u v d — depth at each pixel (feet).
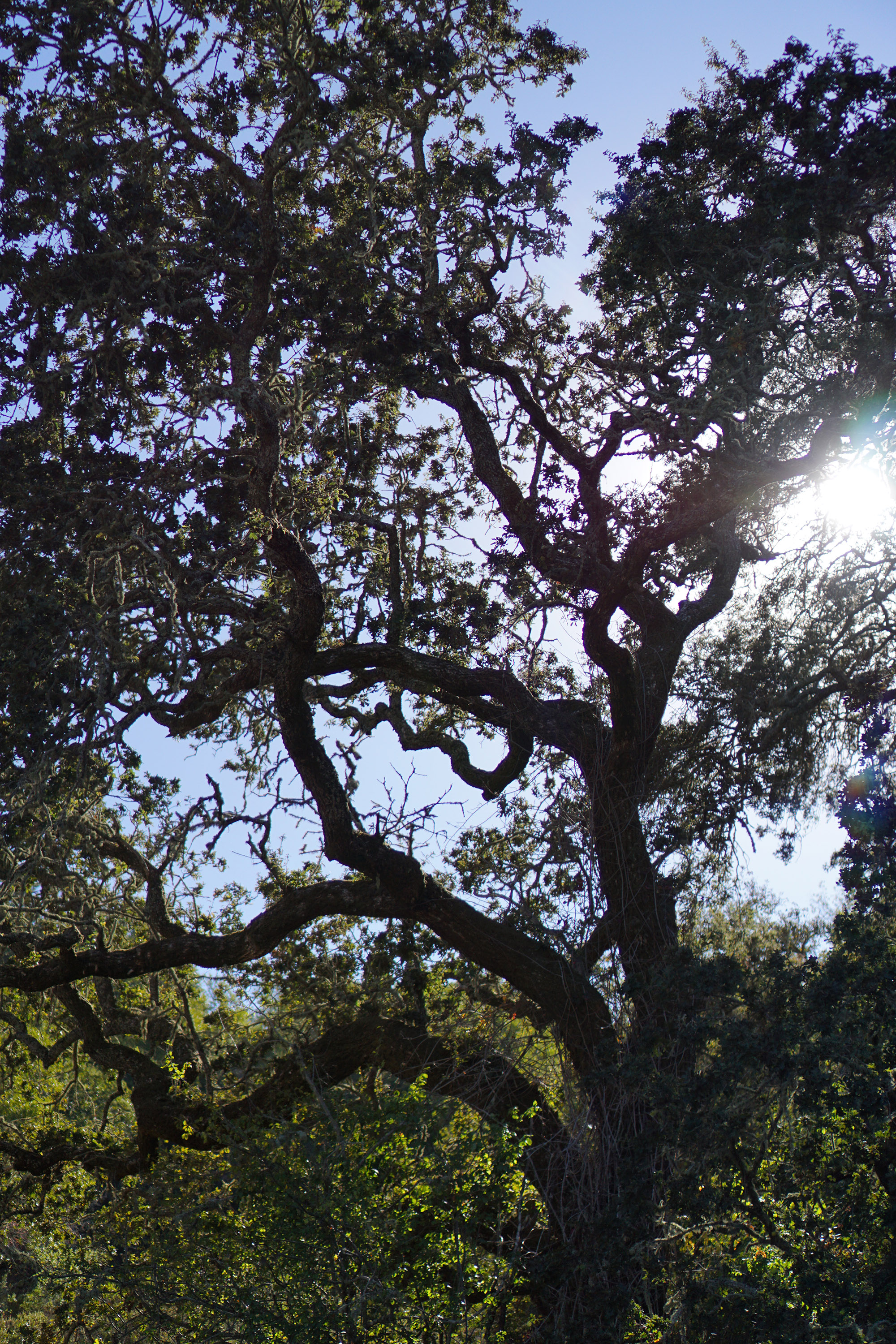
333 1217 33.22
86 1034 51.16
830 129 35.99
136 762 38.01
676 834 41.78
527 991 40.91
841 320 37.06
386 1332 32.71
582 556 44.88
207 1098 44.98
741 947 45.16
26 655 34.42
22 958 49.44
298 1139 35.27
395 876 41.83
